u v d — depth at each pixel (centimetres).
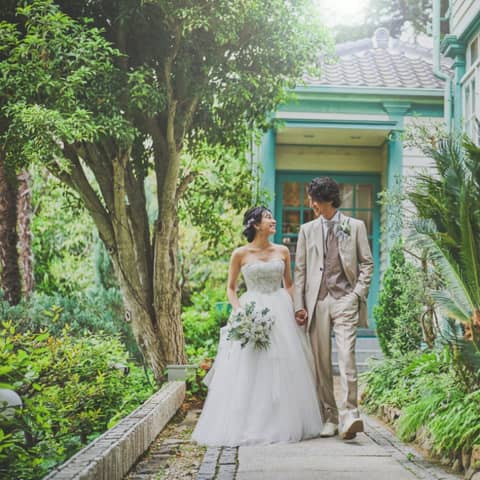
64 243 1505
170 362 816
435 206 557
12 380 449
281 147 1319
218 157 974
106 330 1028
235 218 1246
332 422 614
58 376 558
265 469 471
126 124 733
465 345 526
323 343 611
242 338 587
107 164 819
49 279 1520
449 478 448
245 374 584
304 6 820
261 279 623
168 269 823
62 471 351
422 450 536
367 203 1320
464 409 490
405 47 1434
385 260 1218
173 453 538
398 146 1188
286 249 649
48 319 932
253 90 816
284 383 584
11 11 752
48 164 758
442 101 1183
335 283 609
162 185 846
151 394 755
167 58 777
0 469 397
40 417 435
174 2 718
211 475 455
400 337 836
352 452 530
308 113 1179
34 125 646
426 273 800
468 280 535
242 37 791
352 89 1166
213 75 815
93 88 711
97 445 424
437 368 683
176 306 829
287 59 820
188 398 804
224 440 567
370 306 1285
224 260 1352
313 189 618
